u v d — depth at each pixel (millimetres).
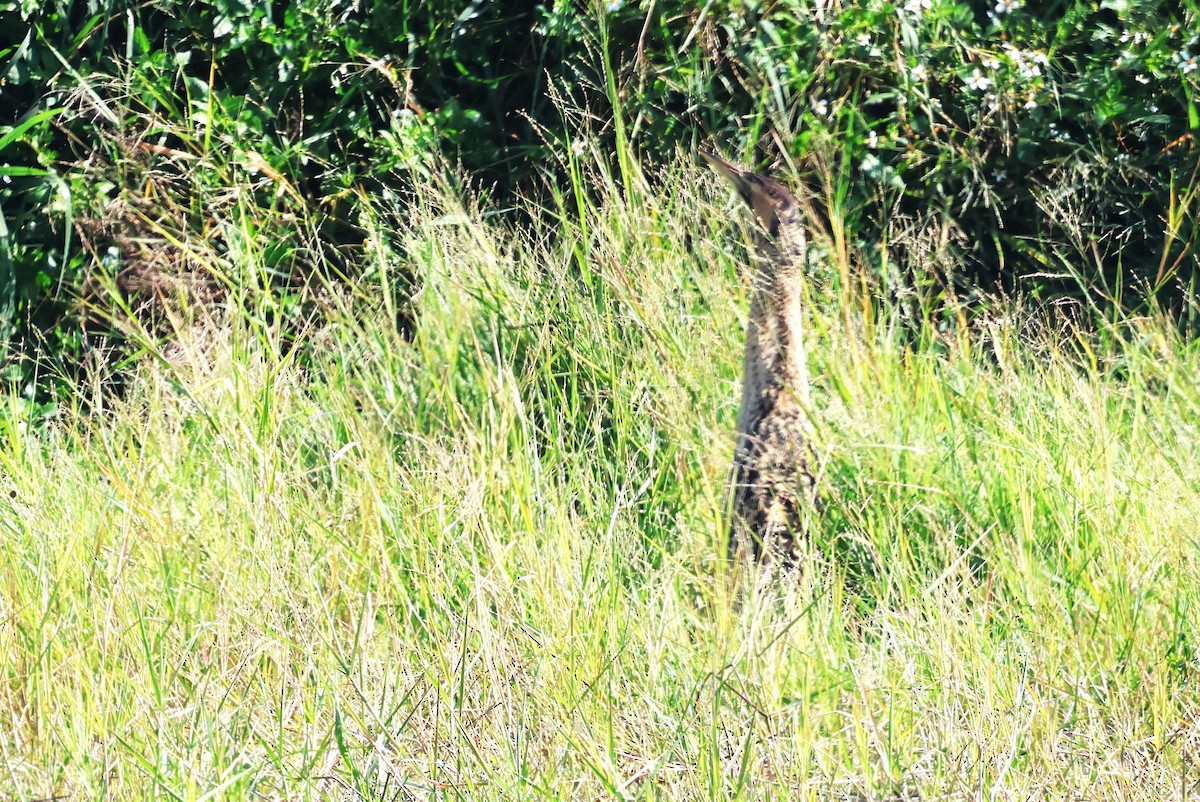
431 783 7602
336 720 7594
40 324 13602
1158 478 10031
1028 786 7434
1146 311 13539
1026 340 12539
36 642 8586
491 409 10562
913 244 13023
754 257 9883
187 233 12922
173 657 8602
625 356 11648
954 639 8477
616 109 12672
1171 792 7461
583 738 7734
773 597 9016
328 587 9305
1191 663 8438
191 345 11828
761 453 9602
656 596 9203
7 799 7422
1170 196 13117
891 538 9812
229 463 10375
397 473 10305
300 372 12484
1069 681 8320
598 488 10484
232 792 7461
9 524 10594
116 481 10227
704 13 13469
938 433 11070
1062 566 9555
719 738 7883
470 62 14812
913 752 7793
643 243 12141
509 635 8570
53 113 12844
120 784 7523
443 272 12242
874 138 13680
